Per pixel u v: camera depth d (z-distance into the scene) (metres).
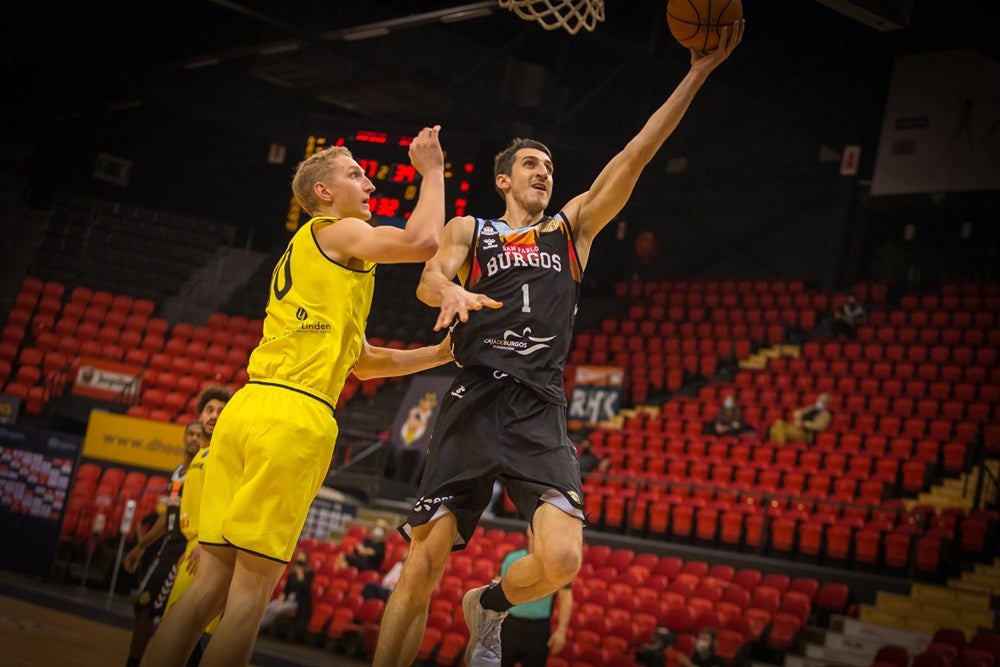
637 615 11.06
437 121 18.88
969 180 17.45
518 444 3.12
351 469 17.12
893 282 18.84
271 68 18.56
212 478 3.04
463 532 3.24
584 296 21.89
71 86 20.89
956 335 17.02
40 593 11.27
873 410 15.65
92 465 14.41
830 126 19.23
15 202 21.00
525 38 17.53
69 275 20.23
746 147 20.73
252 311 20.14
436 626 11.27
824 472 13.94
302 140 20.16
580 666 10.05
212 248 21.59
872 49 19.09
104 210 21.28
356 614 11.65
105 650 7.32
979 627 11.02
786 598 11.43
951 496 13.84
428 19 15.27
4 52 17.34
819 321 18.83
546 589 3.16
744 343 18.41
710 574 12.34
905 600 11.64
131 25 18.17
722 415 15.70
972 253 18.89
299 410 2.97
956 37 13.09
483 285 3.25
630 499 14.20
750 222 20.69
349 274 3.10
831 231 19.61
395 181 16.58
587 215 3.43
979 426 14.93
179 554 5.50
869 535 12.46
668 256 21.59
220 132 22.22
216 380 18.00
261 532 2.89
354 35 16.25
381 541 12.66
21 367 17.67
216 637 2.83
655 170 21.55
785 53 19.50
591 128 21.28
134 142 22.22
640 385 18.05
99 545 13.88
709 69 3.45
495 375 3.17
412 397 16.91
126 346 18.69
